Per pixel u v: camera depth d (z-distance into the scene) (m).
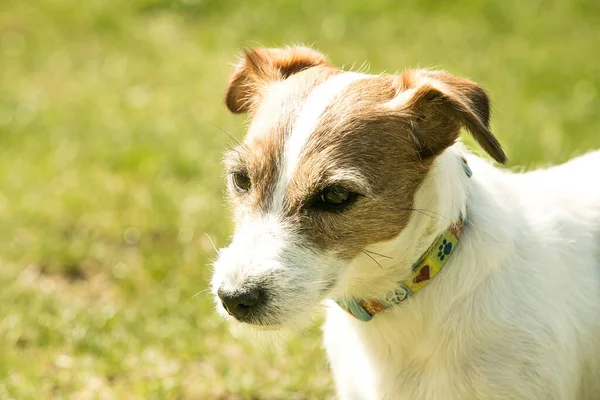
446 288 5.44
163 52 15.26
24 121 12.76
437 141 5.36
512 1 15.80
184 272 9.12
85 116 12.98
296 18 15.93
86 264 9.49
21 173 11.30
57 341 8.13
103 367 7.75
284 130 5.21
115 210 10.33
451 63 13.68
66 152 11.83
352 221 5.14
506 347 5.46
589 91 12.37
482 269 5.45
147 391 7.40
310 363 7.76
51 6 17.25
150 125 12.44
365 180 5.11
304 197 5.13
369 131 5.21
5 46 15.71
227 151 5.97
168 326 8.28
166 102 13.30
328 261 5.18
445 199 5.31
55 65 14.98
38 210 10.37
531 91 12.53
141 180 11.01
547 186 6.24
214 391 7.53
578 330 5.81
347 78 5.51
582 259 5.96
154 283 8.97
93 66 14.88
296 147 5.16
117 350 7.96
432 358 5.61
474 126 5.16
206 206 10.28
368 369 5.95
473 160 5.85
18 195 10.70
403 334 5.63
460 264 5.42
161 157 11.44
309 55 6.27
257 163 5.22
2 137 12.31
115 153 11.66
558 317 5.62
